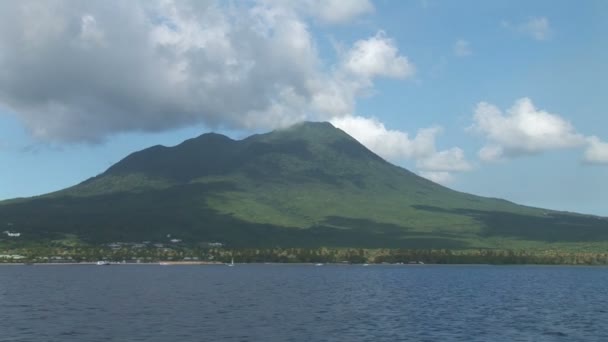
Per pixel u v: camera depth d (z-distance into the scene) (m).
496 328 115.56
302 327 114.50
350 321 123.56
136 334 105.00
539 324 122.06
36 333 105.44
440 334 107.31
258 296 182.62
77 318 125.25
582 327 118.19
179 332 107.44
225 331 109.00
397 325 117.94
